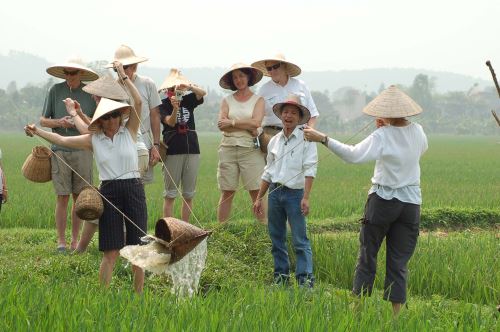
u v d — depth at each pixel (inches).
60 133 433.1
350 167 1435.8
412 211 323.6
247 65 446.0
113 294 295.0
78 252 413.4
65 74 433.7
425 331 264.2
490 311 328.8
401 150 319.3
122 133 343.6
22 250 433.1
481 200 753.6
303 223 388.8
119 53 433.1
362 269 329.7
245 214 591.8
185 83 458.3
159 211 589.9
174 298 298.7
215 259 410.9
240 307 289.9
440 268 407.2
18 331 242.5
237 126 451.5
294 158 386.0
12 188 794.8
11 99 6033.5
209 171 1227.2
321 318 273.3
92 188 339.6
